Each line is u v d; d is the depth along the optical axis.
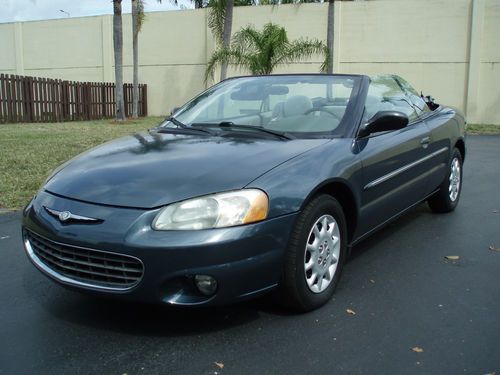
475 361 2.64
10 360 2.70
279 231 2.88
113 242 2.71
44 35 26.31
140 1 21.12
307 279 3.13
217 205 2.74
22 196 6.27
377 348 2.78
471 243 4.59
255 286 2.84
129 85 23.94
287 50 17.61
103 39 25.36
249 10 22.86
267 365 2.62
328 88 4.18
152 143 3.66
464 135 5.87
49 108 19.48
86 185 3.06
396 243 4.60
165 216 2.73
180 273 2.67
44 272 3.06
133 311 3.25
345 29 21.75
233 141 3.54
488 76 20.34
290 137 3.62
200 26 24.00
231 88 4.52
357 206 3.54
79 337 2.94
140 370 2.59
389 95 4.60
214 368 2.60
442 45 20.70
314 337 2.90
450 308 3.27
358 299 3.40
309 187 3.04
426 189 4.89
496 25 19.94
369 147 3.74
